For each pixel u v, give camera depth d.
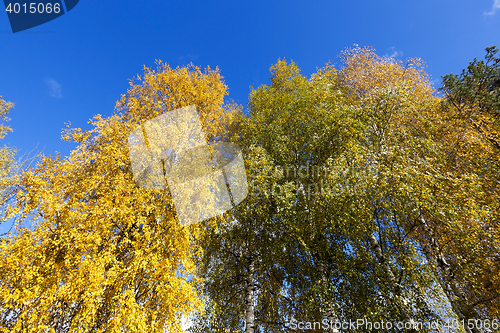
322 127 8.41
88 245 4.97
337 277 6.12
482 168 6.95
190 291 5.74
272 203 7.83
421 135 8.00
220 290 7.82
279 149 8.55
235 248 8.50
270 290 7.62
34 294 4.21
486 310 5.65
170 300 5.45
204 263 8.05
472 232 5.52
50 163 5.79
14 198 4.98
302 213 7.05
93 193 6.02
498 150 7.28
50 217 5.05
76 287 4.54
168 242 6.21
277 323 7.16
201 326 7.36
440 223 6.05
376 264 5.72
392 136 7.24
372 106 7.97
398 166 6.09
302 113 9.37
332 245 6.74
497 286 5.66
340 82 12.46
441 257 6.29
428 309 4.92
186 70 9.05
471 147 7.44
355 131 7.45
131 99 7.84
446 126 8.26
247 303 7.21
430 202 5.73
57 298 4.57
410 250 5.59
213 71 10.46
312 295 6.00
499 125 8.02
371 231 6.09
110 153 6.34
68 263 4.71
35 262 4.72
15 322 4.25
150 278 5.53
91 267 4.73
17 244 4.46
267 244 7.76
